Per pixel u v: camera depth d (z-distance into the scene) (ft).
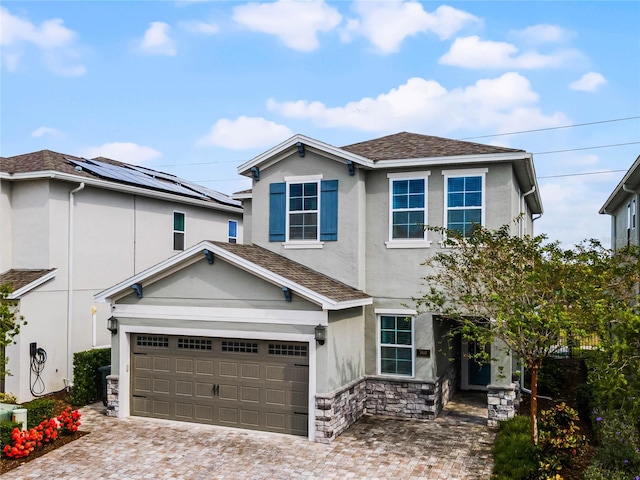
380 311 50.55
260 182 54.03
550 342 32.65
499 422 44.47
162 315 47.85
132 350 49.57
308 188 52.11
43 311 54.90
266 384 44.83
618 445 33.14
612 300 31.17
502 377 38.22
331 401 42.14
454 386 58.18
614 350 26.04
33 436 39.58
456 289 41.81
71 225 58.08
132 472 36.29
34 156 61.26
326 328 42.42
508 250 36.76
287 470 36.37
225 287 45.93
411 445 41.09
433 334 49.11
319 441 41.91
